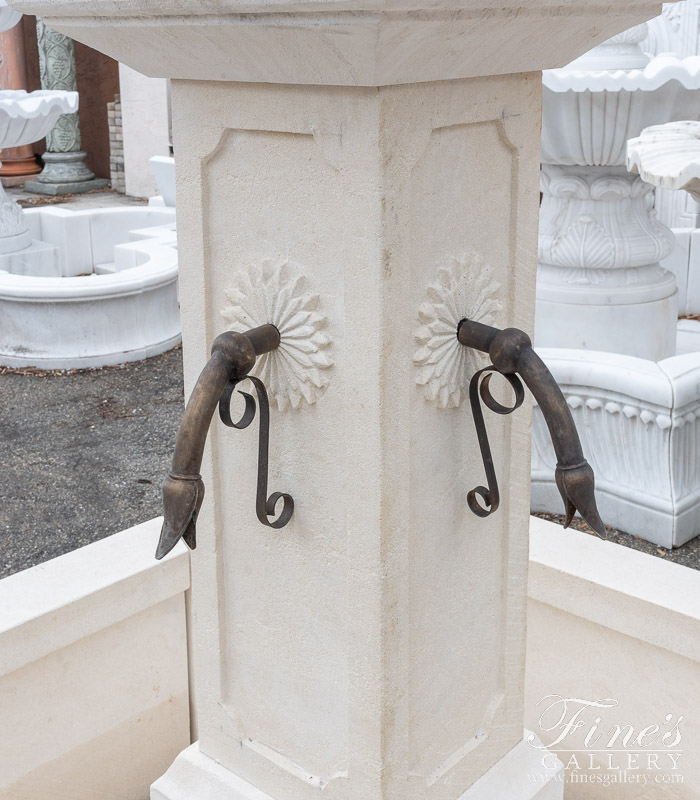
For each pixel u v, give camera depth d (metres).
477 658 1.43
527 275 1.28
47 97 6.15
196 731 1.95
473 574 1.37
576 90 3.01
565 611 1.80
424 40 0.93
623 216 3.64
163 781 1.54
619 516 3.25
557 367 3.19
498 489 1.33
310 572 1.30
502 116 1.16
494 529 1.39
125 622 1.76
